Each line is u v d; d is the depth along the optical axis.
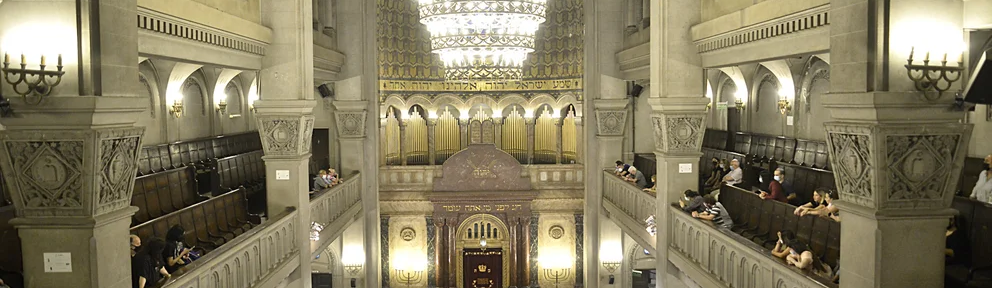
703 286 11.66
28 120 6.34
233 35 11.66
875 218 6.59
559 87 23.89
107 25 6.55
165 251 8.77
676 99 13.28
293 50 13.42
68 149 6.42
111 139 6.67
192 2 10.13
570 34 23.53
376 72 22.03
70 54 6.32
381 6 22.66
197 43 10.61
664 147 13.67
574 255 23.73
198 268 8.85
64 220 6.55
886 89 6.41
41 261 6.63
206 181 15.70
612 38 21.47
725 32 11.79
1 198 8.79
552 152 24.42
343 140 21.31
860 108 6.63
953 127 6.49
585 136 22.62
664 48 13.30
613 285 21.98
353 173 21.20
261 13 13.45
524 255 23.67
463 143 24.45
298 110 13.45
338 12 21.16
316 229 15.01
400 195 23.45
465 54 14.80
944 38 6.44
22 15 6.28
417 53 23.83
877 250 6.64
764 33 10.63
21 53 6.27
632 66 19.77
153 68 16.12
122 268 7.09
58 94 6.33
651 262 22.05
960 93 6.36
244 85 22.23
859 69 6.66
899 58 6.43
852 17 6.75
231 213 13.08
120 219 7.04
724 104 21.30
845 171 7.07
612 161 21.86
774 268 8.91
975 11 6.41
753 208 12.26
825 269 8.45
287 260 12.98
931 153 6.52
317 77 18.66
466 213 23.48
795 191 14.34
